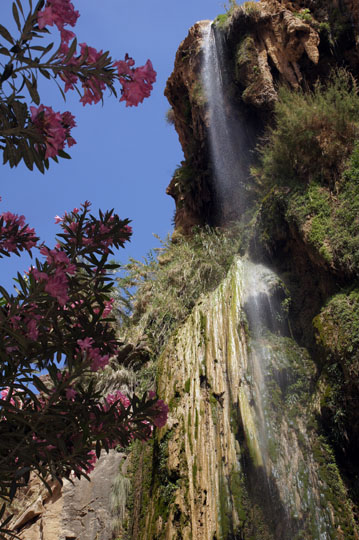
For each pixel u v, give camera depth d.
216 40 9.12
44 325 2.43
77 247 2.70
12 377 2.32
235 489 4.66
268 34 8.50
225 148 8.90
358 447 4.78
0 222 2.60
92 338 2.53
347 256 5.40
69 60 1.95
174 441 5.39
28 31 1.88
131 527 5.47
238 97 8.71
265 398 5.26
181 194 10.09
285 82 8.14
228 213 8.71
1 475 2.27
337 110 6.44
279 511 4.57
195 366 5.91
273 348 5.67
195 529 4.66
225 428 5.11
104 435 2.49
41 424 2.36
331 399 4.94
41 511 5.82
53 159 1.98
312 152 6.41
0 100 1.95
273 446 4.92
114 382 6.78
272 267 6.62
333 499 4.59
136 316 8.14
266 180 7.21
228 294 6.30
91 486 5.96
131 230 2.79
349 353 4.87
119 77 2.13
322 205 6.00
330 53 8.17
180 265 8.24
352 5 8.17
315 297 5.96
